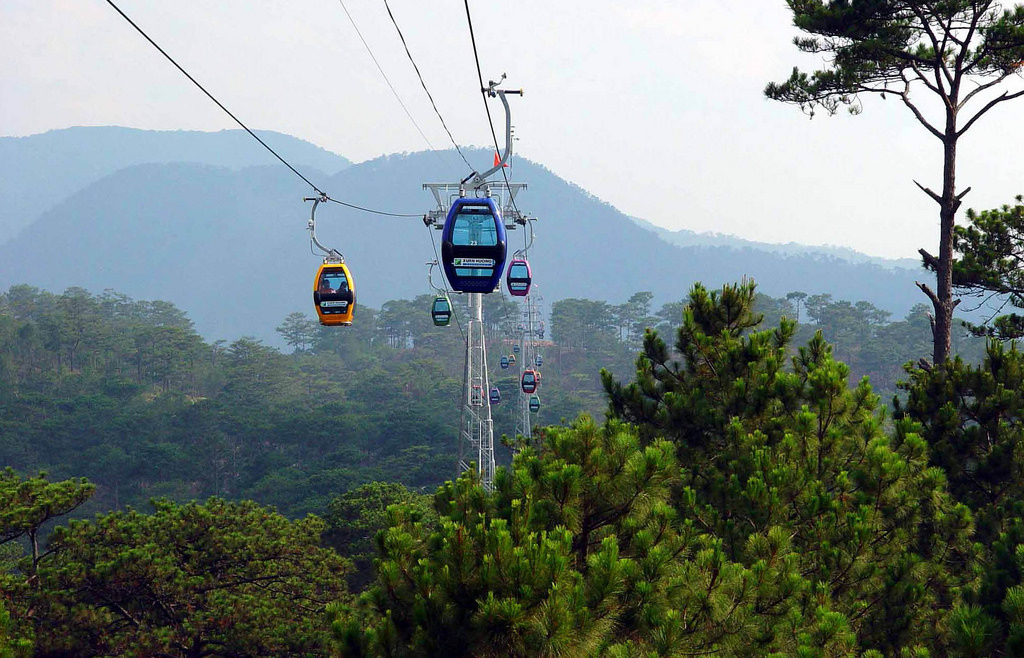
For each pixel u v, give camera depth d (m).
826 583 35.56
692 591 29.70
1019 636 25.58
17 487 80.12
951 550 41.97
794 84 72.62
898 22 68.38
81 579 74.12
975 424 52.19
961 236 78.81
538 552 27.73
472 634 27.86
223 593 78.56
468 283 52.81
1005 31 64.19
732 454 44.25
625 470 32.06
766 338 48.12
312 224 65.62
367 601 30.09
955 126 69.44
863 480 40.38
